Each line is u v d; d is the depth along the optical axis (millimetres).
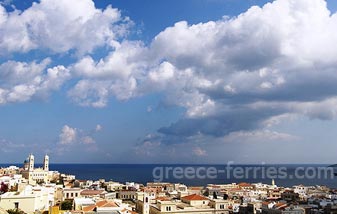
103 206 149875
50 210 135125
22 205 140875
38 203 149375
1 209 126625
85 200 172375
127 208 169375
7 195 143250
